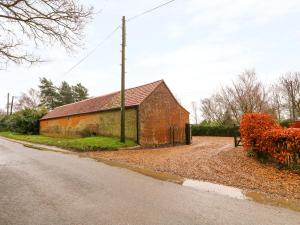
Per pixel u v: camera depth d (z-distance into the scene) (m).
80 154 15.27
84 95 72.94
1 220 4.74
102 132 24.83
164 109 22.95
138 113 20.59
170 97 23.73
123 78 19.28
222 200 5.96
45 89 70.56
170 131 23.23
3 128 60.19
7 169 10.04
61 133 34.00
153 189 6.99
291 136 8.92
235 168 9.88
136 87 25.52
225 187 7.19
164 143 22.53
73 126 30.62
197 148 18.25
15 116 46.72
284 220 4.74
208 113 52.62
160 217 4.90
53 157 13.83
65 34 10.89
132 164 11.37
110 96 27.72
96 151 16.88
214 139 30.11
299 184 7.31
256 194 6.46
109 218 4.85
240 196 6.29
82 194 6.48
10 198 6.11
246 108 35.09
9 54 10.83
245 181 7.79
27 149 18.64
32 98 87.00
